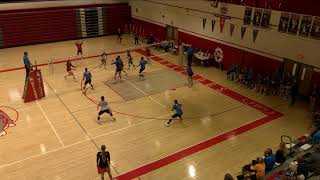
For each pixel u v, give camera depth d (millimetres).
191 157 12031
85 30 29766
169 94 17703
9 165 11586
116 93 17750
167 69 21656
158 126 14336
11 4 26047
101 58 23203
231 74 20031
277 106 16484
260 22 18328
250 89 18609
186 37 24469
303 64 16688
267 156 10055
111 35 31359
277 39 17625
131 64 22453
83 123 14562
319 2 15102
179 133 13750
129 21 31625
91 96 17359
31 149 12562
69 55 24438
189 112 15680
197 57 22344
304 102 16953
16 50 25969
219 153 12281
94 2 29766
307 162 9445
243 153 12273
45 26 27719
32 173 11141
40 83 16859
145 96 17375
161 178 10828
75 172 11172
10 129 14008
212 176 10914
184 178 10820
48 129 14031
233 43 20469
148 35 29047
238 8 19469
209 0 21422
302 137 13281
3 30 26016
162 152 12352
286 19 16844
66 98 17094
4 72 20859
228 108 16156
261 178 9359
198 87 18766
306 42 16141
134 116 15203
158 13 27000
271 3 17500
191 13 23281
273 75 17797
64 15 28234
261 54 18828
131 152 12359
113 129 14055
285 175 9422
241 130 14016
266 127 14281
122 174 11039
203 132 13844
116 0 30734
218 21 21125
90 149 12555
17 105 16250
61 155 12164
